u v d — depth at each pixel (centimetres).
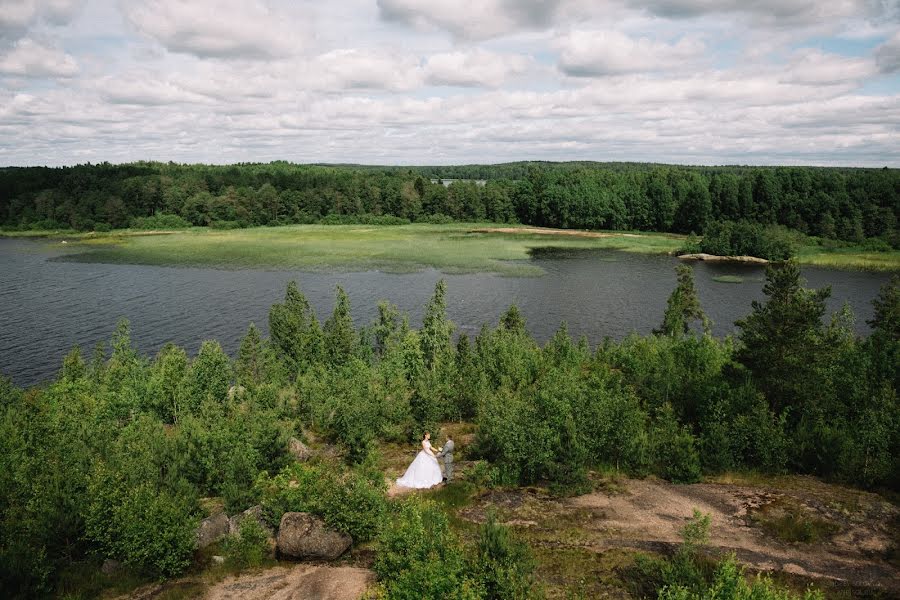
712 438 2238
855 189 16112
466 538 1585
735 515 1758
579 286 9619
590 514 1770
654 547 1544
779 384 2559
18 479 1859
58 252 13025
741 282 10181
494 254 12988
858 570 1438
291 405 3475
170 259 12106
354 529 1617
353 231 17188
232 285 9556
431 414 2752
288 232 16850
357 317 7625
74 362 4109
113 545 1551
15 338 6669
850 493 1944
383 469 2364
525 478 2100
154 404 3512
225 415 3203
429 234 16675
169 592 1438
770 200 16312
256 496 1931
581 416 2200
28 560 1434
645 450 2198
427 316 5381
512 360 3594
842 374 2738
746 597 1110
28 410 2744
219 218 18125
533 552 1531
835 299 8794
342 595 1394
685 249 13488
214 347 3953
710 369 3017
